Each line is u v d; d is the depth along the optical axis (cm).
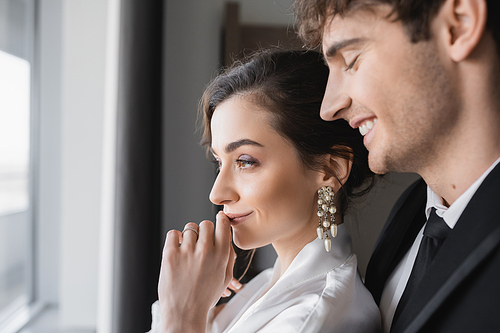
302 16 72
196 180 170
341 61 61
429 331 49
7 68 229
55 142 266
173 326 68
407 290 64
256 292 104
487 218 49
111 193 156
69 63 211
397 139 55
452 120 52
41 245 261
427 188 73
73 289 211
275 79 75
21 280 245
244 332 70
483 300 45
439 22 50
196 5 167
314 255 76
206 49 168
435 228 61
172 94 168
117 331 146
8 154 231
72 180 212
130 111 150
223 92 77
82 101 212
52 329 220
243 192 75
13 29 236
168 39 167
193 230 78
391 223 84
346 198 85
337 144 77
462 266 46
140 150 151
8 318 226
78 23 211
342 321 64
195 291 70
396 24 52
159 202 156
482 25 47
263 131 73
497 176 49
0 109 222
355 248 132
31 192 257
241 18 151
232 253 80
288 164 74
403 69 52
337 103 62
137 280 147
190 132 169
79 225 212
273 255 148
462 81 51
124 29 151
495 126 51
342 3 55
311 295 68
